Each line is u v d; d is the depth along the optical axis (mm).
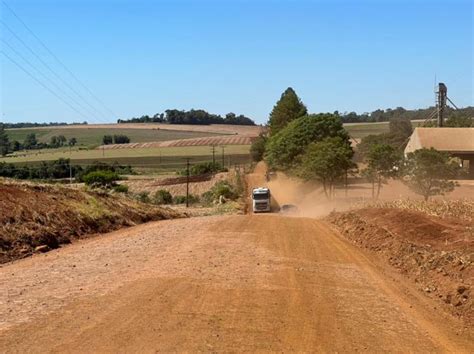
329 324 10391
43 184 29438
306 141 78125
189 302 11266
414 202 31688
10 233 19281
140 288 12383
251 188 89750
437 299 13594
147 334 9062
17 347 8289
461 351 9461
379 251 20734
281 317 10594
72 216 25109
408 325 10836
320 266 16797
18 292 12008
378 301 12641
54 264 16031
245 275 14430
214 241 21078
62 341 8609
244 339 9117
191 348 8469
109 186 78500
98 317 9984
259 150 121625
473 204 28422
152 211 37938
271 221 31297
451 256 15883
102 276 13922
